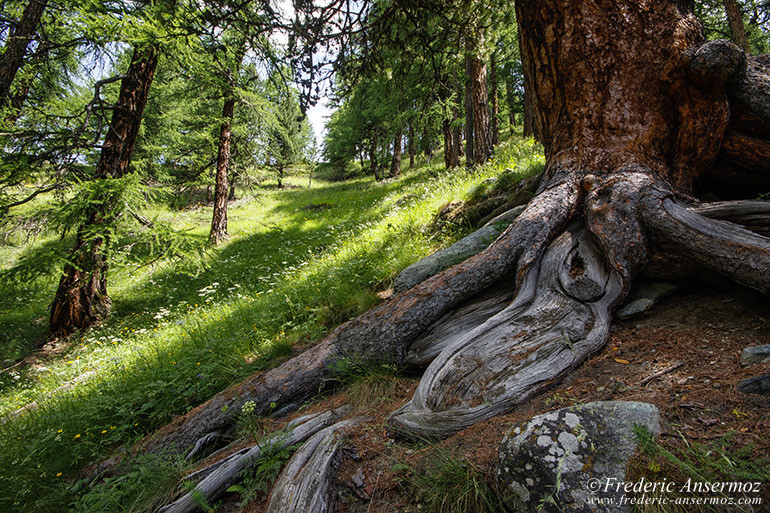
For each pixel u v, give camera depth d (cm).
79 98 1095
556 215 340
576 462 160
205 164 1620
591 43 349
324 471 217
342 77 569
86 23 594
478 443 209
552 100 390
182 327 607
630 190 314
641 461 160
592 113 359
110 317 898
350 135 2833
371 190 2234
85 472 306
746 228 275
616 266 295
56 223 650
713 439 163
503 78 2464
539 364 249
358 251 694
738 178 359
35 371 682
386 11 494
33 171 684
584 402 216
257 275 986
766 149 325
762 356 201
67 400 429
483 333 283
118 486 277
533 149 768
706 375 208
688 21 339
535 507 156
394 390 301
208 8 515
